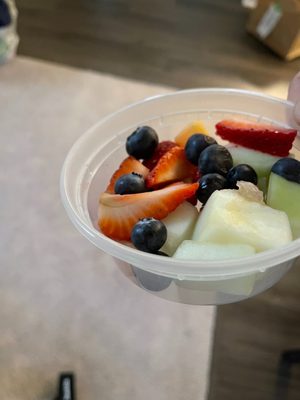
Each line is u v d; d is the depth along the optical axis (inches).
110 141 10.2
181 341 14.4
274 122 10.2
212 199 8.6
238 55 26.5
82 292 15.4
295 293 16.8
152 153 10.1
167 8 29.0
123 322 14.7
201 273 7.6
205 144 9.6
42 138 20.6
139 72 24.8
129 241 9.1
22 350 14.2
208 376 13.9
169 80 24.6
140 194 8.9
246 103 10.4
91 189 9.7
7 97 22.4
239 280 8.3
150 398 13.4
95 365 13.9
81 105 22.4
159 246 8.6
